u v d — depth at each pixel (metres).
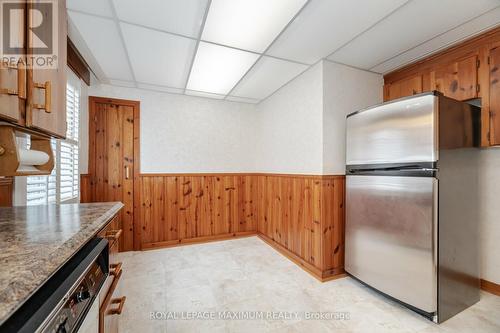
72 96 2.33
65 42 1.17
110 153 2.99
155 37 1.92
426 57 2.23
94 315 0.80
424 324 1.60
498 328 1.55
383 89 2.66
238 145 3.73
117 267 1.24
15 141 0.83
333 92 2.36
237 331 1.55
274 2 1.51
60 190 2.03
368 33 1.86
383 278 1.86
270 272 2.42
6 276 0.47
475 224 1.88
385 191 1.85
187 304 1.85
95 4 1.52
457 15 1.63
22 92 0.79
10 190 1.43
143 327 1.58
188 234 3.37
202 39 1.94
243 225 3.72
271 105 3.33
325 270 2.27
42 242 0.68
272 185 3.29
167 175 3.26
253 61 2.33
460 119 1.74
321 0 1.49
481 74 1.88
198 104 3.46
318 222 2.33
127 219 3.06
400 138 1.74
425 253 1.59
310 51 2.14
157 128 3.22
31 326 0.45
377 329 1.56
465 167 1.79
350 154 2.21
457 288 1.71
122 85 3.00
